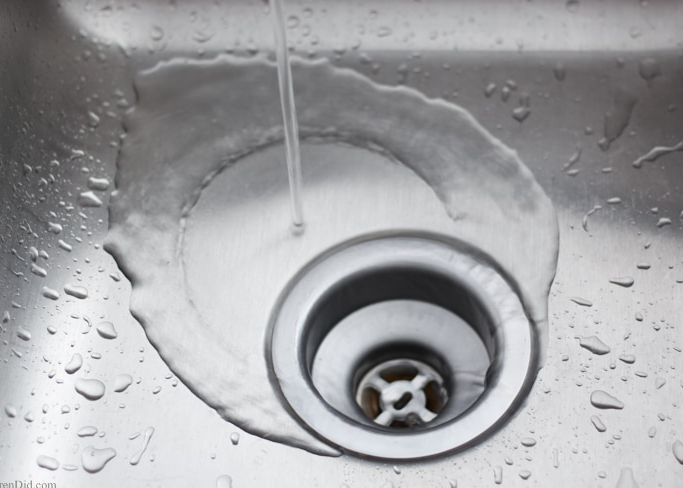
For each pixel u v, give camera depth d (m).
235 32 0.76
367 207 0.70
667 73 0.74
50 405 0.64
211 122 0.73
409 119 0.73
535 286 0.67
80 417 0.64
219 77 0.75
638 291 0.67
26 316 0.67
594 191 0.70
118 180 0.71
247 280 0.68
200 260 0.68
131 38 0.76
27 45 0.74
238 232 0.69
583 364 0.64
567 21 0.75
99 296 0.67
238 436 0.63
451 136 0.72
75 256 0.69
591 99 0.73
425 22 0.76
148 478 0.62
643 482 0.61
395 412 0.66
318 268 0.68
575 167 0.71
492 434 0.63
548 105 0.73
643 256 0.68
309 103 0.74
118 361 0.65
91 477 0.62
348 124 0.73
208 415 0.64
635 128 0.72
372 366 0.68
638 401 0.63
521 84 0.74
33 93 0.73
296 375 0.65
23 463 0.63
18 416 0.64
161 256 0.68
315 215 0.70
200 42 0.76
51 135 0.72
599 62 0.74
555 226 0.69
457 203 0.70
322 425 0.63
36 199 0.70
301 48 0.76
